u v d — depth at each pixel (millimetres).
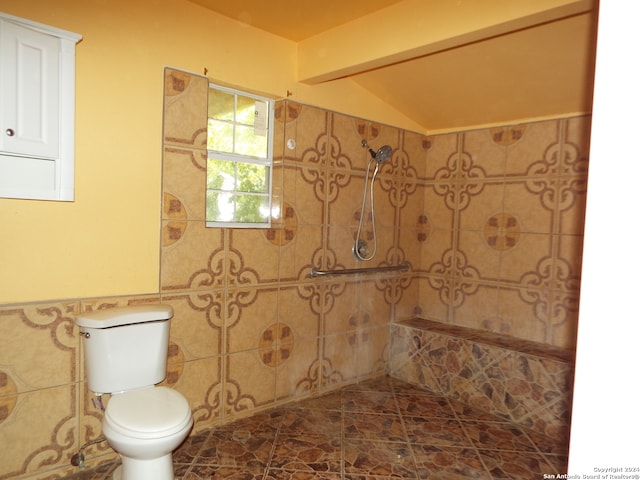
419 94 2992
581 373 597
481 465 2186
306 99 2740
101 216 2006
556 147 2846
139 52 2076
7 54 1675
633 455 550
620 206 547
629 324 544
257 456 2193
